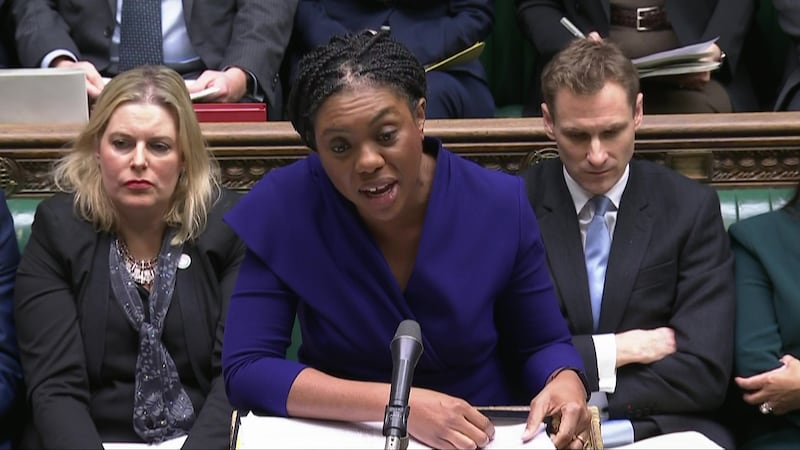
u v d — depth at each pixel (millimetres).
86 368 9414
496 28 15828
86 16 13320
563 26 14109
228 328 7348
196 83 12430
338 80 6215
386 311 7145
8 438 9883
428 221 7059
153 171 9320
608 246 9805
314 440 6523
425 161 7133
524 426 6676
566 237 9766
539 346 7551
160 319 9414
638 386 9453
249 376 7090
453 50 13633
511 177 7375
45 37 13086
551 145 10992
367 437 6570
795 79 13086
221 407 9133
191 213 9539
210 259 9586
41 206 9703
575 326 9656
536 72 14555
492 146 11023
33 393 9242
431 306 7148
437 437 6453
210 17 13359
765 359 9633
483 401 7480
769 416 9953
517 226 7254
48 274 9508
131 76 9469
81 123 11078
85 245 9508
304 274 7195
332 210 7117
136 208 9375
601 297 9727
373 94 6184
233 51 13047
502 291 7387
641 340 9531
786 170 11039
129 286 9477
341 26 13773
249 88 13016
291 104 6555
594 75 9305
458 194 7141
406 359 5617
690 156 11031
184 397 9484
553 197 9898
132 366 9477
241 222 7266
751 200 10992
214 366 9461
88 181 9555
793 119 10891
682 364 9445
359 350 7242
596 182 9570
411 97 6367
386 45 6402
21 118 11164
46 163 10984
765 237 9938
